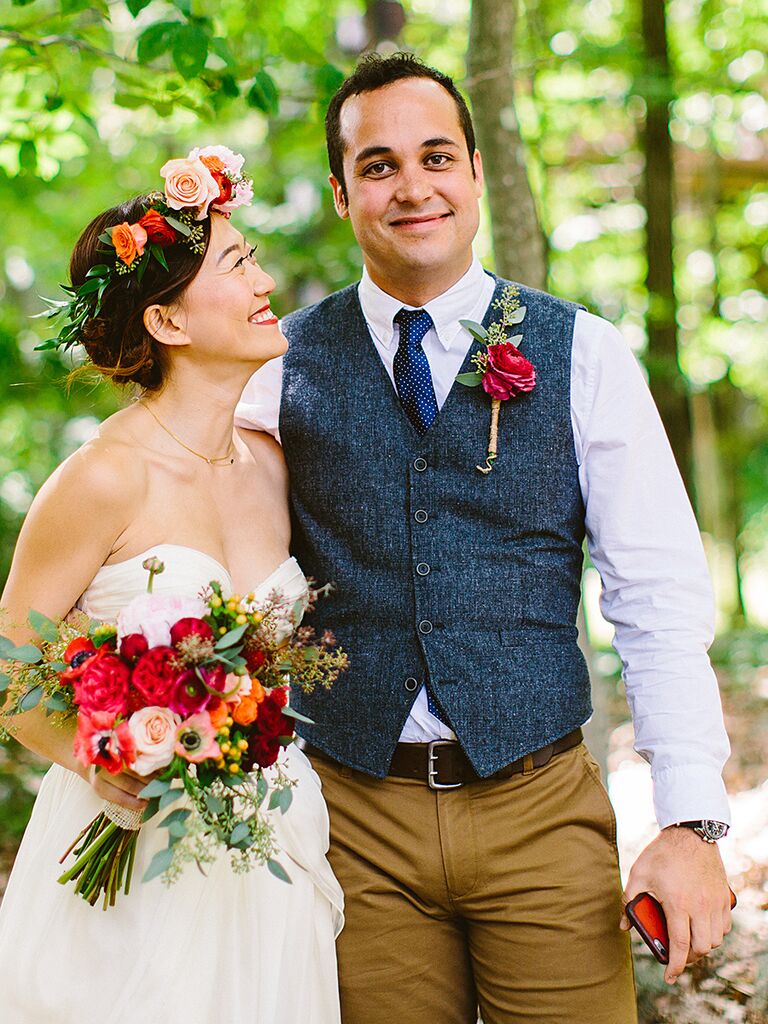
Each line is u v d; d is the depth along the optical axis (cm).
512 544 210
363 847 210
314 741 216
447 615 207
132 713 169
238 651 169
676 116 766
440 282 215
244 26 465
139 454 203
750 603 1383
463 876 205
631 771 490
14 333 578
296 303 669
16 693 181
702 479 1190
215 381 210
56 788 210
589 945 203
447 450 211
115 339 210
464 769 205
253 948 196
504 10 341
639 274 908
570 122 771
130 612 172
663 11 650
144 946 191
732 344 1068
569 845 206
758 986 284
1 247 782
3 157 387
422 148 207
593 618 966
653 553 205
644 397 211
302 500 220
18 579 196
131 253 200
